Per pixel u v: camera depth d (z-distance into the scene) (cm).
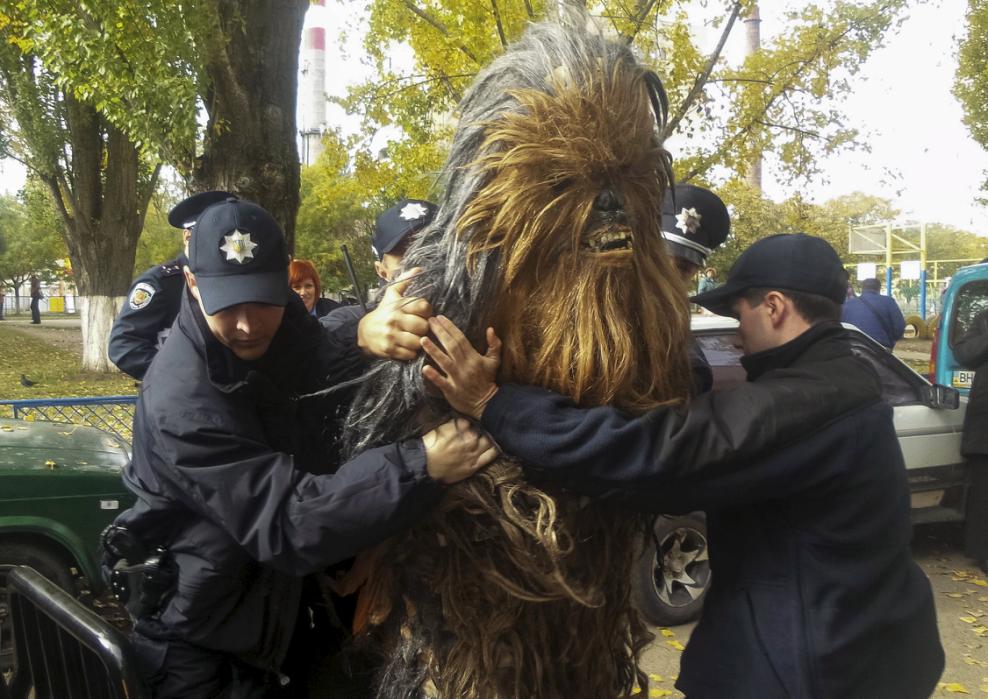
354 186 801
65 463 383
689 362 173
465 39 691
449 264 158
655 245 165
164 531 179
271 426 175
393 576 172
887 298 909
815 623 168
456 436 157
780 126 709
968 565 611
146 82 648
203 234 168
